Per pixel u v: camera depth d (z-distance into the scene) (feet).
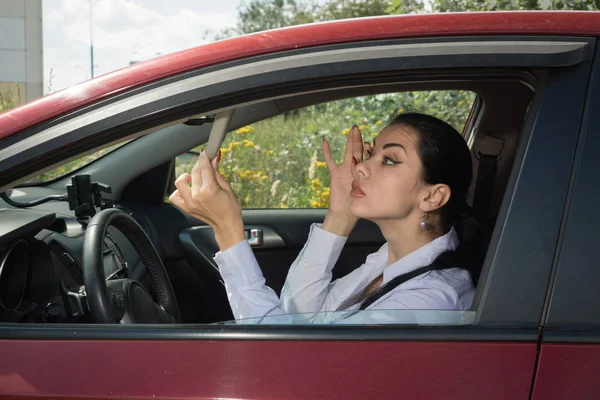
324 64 4.23
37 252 5.81
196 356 4.14
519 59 4.20
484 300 4.11
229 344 4.17
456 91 7.34
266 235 9.84
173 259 9.52
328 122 9.45
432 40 4.27
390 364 4.04
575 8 12.42
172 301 6.95
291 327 4.21
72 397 4.07
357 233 9.60
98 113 4.22
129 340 4.21
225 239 5.50
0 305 5.14
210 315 9.55
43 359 4.17
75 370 4.13
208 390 4.04
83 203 7.57
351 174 6.44
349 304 6.13
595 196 4.09
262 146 10.97
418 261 5.44
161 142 9.36
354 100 8.76
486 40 4.25
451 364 4.02
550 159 4.16
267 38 4.34
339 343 4.12
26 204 7.36
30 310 5.42
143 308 6.03
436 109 8.02
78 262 6.43
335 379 4.03
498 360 4.01
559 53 4.18
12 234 5.44
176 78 4.25
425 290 5.14
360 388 4.00
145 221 9.37
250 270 5.45
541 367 3.98
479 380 3.98
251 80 4.22
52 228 7.18
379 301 5.27
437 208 5.45
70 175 9.29
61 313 5.52
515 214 4.14
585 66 4.24
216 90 4.21
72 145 4.21
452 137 5.43
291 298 6.40
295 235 9.92
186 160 9.48
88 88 4.29
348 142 6.50
